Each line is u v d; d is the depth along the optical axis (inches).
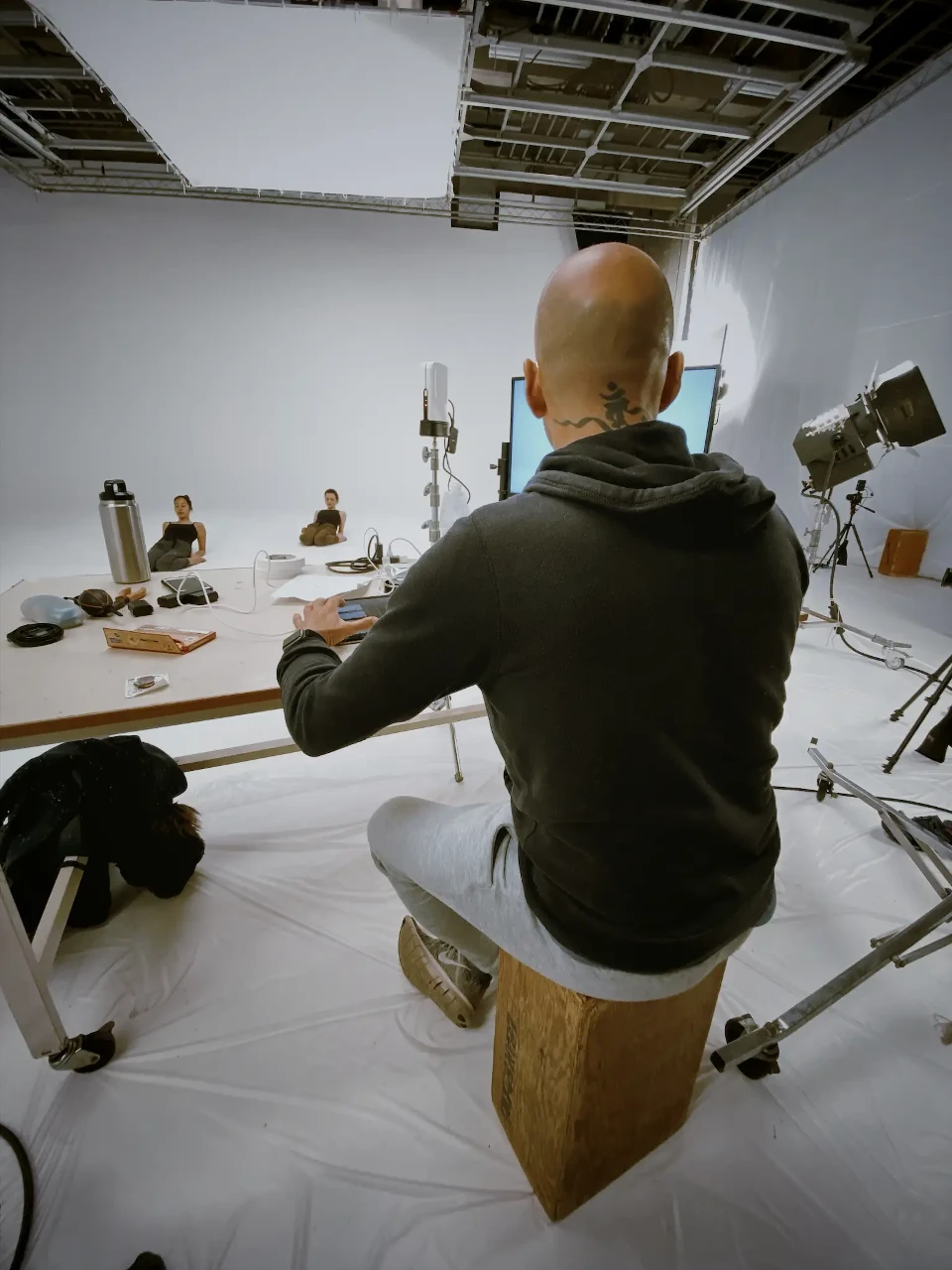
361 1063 37.4
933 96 102.0
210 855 55.2
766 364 148.1
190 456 213.2
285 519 205.8
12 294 187.3
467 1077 36.7
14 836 43.5
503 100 113.0
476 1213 30.0
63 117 151.2
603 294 20.0
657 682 18.4
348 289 201.6
